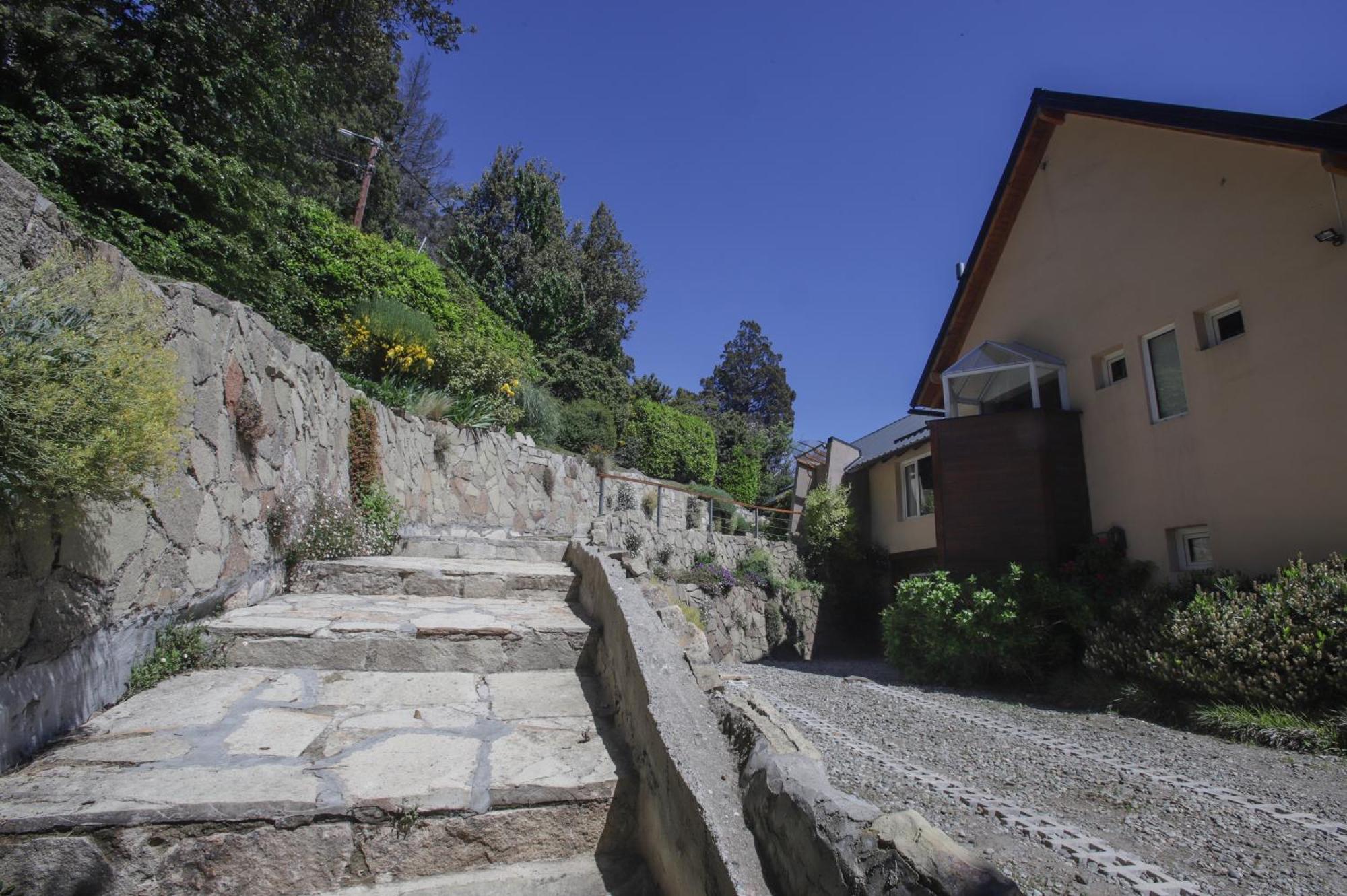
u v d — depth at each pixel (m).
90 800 2.05
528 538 9.05
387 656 3.56
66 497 2.18
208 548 3.63
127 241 6.23
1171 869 2.84
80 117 6.24
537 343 19.78
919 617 9.33
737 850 1.72
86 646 2.61
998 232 11.52
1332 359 6.53
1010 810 3.44
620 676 3.16
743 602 13.91
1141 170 8.99
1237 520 7.33
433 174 33.28
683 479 20.78
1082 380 9.79
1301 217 6.91
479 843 2.30
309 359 5.39
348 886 2.14
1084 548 8.98
